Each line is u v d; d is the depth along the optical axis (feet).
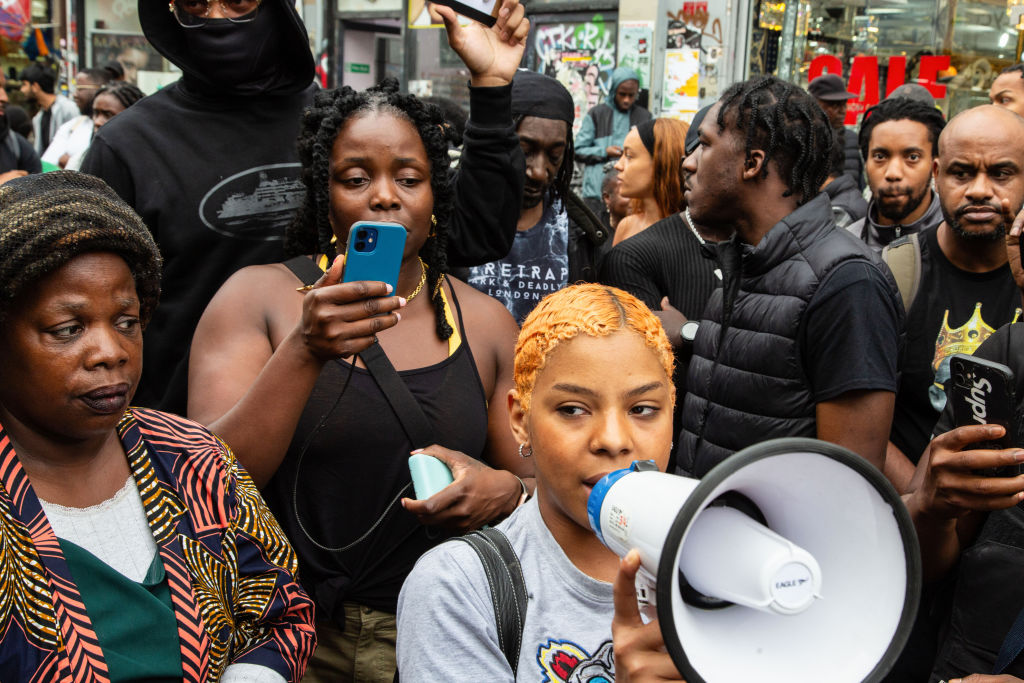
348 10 37.29
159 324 8.91
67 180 4.92
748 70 27.66
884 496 3.34
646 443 4.63
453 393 7.02
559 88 11.02
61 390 4.52
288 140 9.23
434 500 6.11
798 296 7.12
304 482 6.77
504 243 8.73
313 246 7.87
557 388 4.59
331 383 6.68
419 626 4.77
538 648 4.75
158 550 4.86
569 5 30.53
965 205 8.83
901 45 24.79
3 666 4.18
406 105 7.08
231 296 7.06
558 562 4.87
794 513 3.56
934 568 6.47
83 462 4.79
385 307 5.84
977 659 6.07
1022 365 6.32
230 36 8.64
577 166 28.53
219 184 8.88
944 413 6.92
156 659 4.61
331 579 6.71
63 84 43.32
